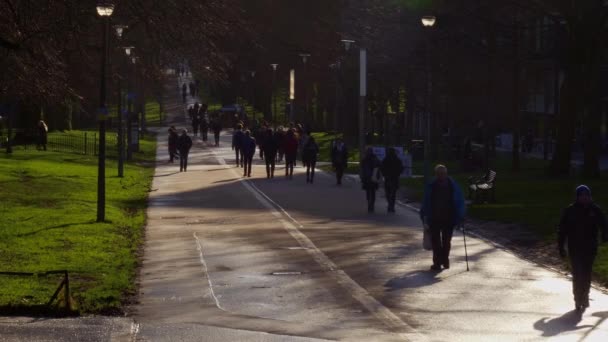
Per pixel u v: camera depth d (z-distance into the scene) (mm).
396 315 41438
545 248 62406
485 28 133750
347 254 59688
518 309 42812
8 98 87188
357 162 169375
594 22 120625
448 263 54281
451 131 180625
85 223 72000
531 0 124250
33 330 37531
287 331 38094
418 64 154250
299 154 184875
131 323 39312
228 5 108562
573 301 44719
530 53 138625
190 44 100000
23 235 63312
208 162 163250
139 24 105250
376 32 162500
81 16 85438
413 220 80188
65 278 41344
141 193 105062
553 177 126438
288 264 55594
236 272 52594
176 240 66125
